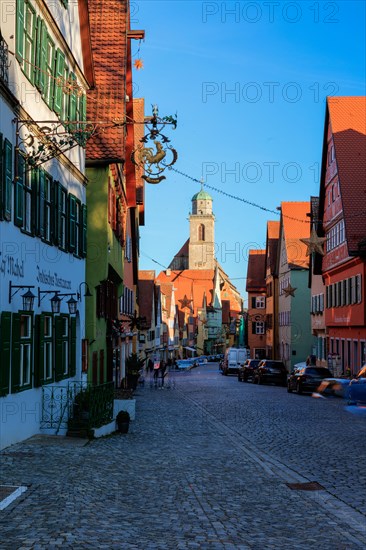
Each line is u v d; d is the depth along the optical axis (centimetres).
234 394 3744
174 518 898
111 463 1320
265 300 8638
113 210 2734
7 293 1402
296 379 3759
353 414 2494
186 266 18412
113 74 2489
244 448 1619
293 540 801
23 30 1509
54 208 1795
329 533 838
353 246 4050
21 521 834
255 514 938
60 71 1889
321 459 1448
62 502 945
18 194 1461
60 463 1270
